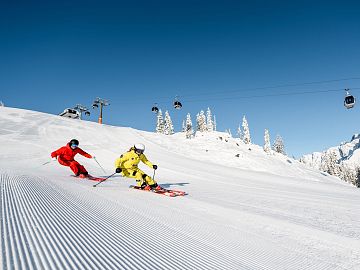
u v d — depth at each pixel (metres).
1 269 1.81
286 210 6.56
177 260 2.71
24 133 22.53
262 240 3.92
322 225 5.12
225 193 9.05
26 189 5.10
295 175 33.12
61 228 3.03
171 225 4.12
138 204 5.50
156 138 34.12
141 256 2.64
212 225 4.46
